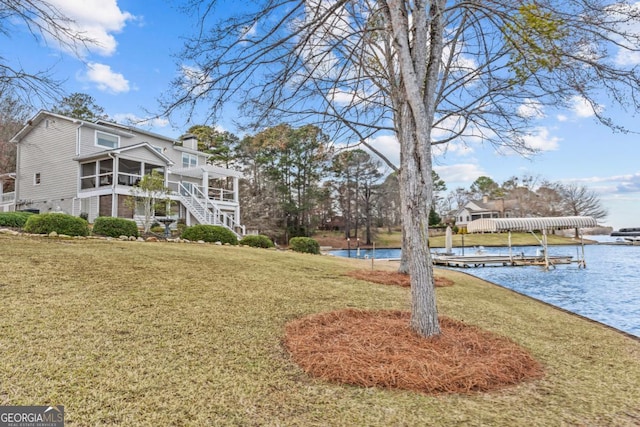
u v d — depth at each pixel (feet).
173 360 9.09
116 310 12.14
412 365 8.98
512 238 117.70
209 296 15.12
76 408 6.75
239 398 7.60
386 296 18.79
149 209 42.78
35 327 10.03
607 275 45.32
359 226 117.39
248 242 42.73
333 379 8.60
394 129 21.26
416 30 11.32
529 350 11.63
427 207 11.35
